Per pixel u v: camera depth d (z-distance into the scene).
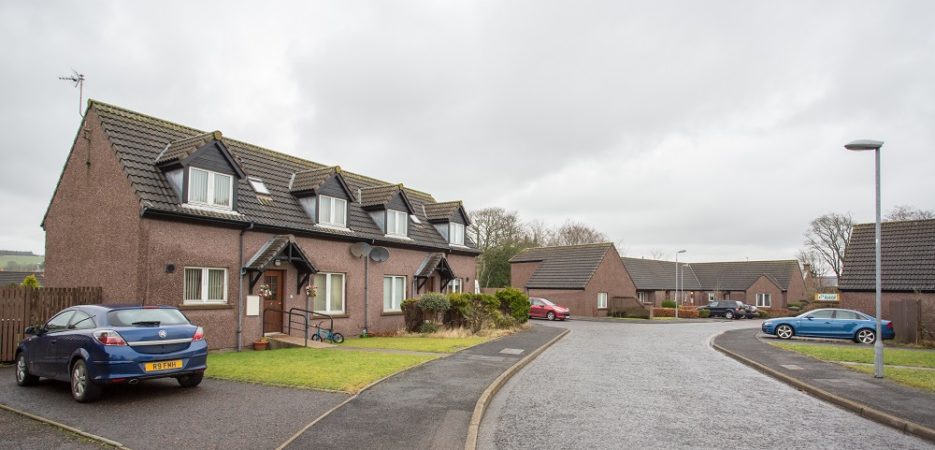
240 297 16.11
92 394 8.88
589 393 10.84
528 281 47.47
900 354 17.81
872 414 9.18
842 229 60.91
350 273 20.56
